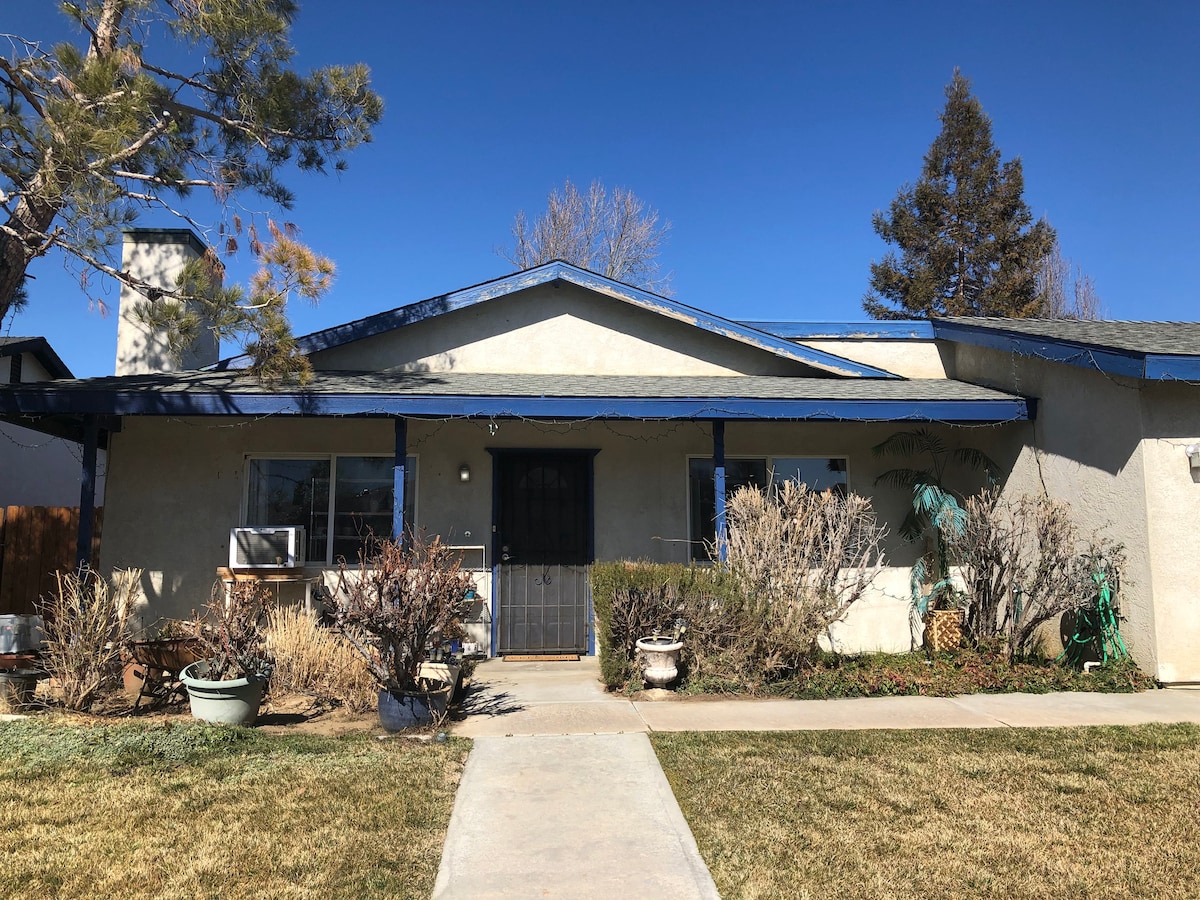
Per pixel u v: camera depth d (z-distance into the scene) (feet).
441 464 30.76
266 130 28.66
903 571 31.68
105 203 23.11
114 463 29.40
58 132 21.97
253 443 29.99
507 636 30.50
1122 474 25.20
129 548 29.07
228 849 13.37
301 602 28.96
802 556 24.90
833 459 32.27
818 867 12.82
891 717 21.40
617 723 20.79
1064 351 26.53
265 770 16.93
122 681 23.25
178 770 16.94
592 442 31.48
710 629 24.73
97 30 25.12
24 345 48.49
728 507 26.73
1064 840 13.74
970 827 14.25
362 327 31.04
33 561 35.09
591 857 13.19
